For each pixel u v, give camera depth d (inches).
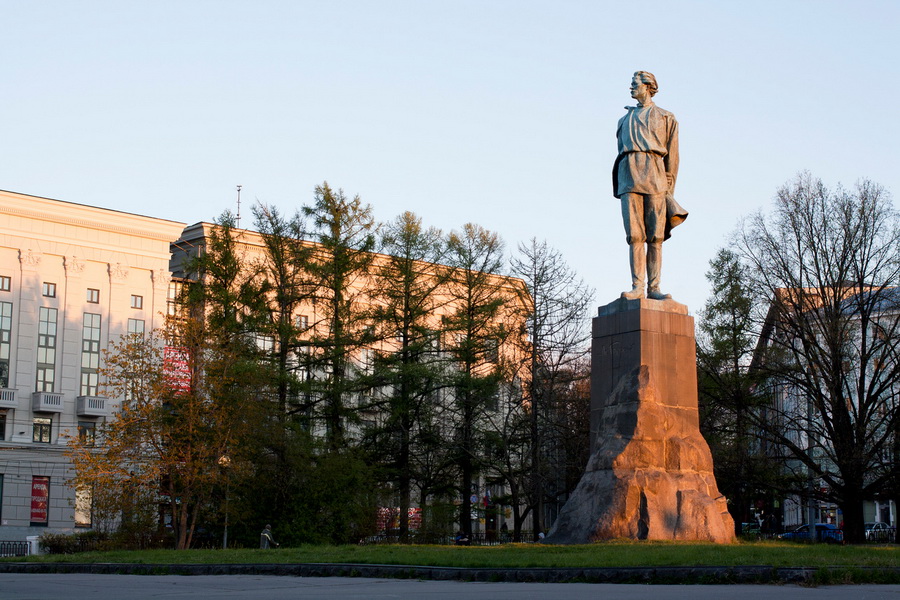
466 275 2212.1
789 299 1879.9
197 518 1887.3
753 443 2047.2
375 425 2156.7
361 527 1920.5
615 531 918.4
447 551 898.1
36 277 2989.7
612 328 1016.2
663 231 1048.2
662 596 540.7
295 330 2049.7
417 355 2172.7
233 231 2236.7
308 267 2073.1
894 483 1830.7
